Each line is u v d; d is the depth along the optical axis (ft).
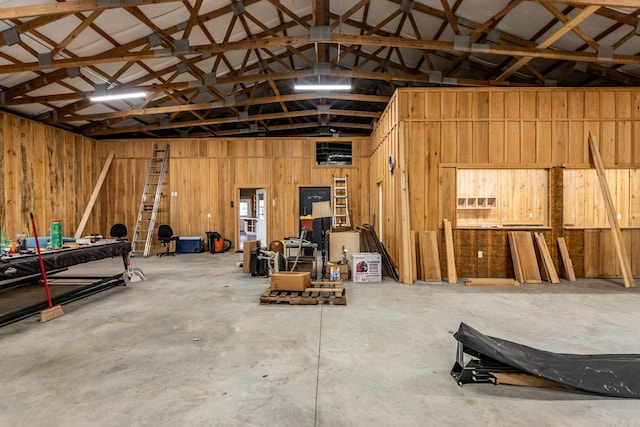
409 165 20.03
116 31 18.62
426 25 21.33
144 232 34.17
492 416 6.60
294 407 6.86
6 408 6.86
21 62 19.74
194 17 17.54
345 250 20.40
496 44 18.52
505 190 25.18
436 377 8.12
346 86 22.68
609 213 19.22
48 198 28.30
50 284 18.69
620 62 17.74
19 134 25.75
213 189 34.37
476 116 20.01
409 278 18.60
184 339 10.50
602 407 6.92
